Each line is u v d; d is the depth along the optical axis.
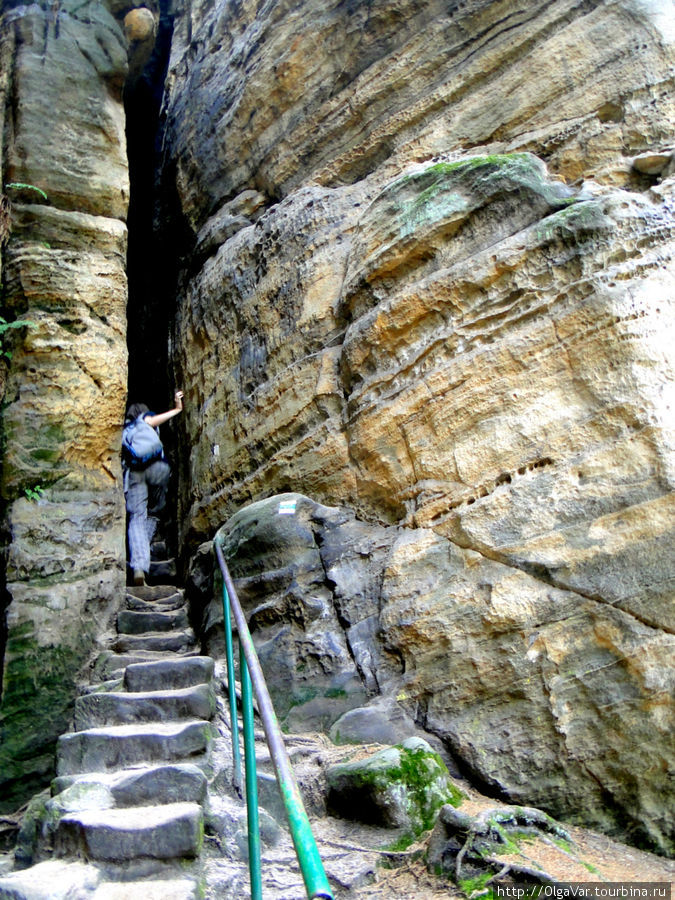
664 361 3.95
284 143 6.71
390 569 4.52
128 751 3.94
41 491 5.53
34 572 5.34
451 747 3.97
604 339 4.04
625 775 3.54
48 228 6.05
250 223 7.06
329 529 5.05
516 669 3.90
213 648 5.35
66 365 5.83
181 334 7.80
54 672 5.19
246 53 7.14
